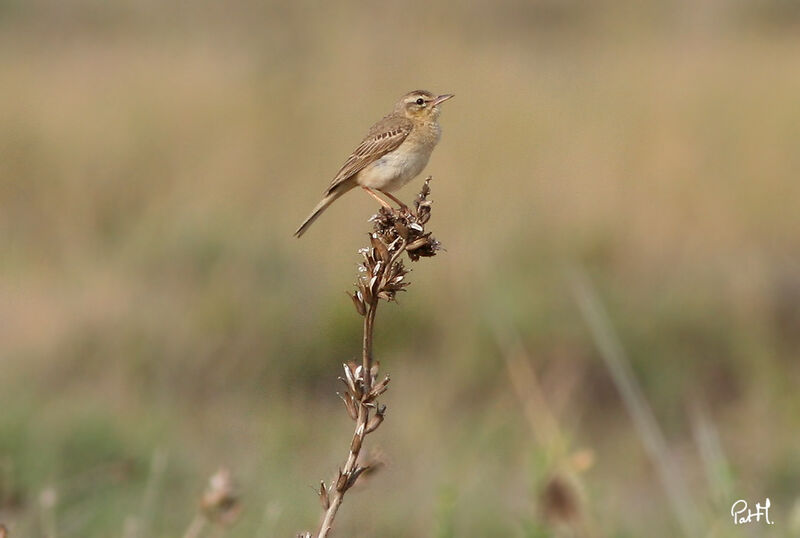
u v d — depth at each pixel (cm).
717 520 969
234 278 1769
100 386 1550
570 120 2302
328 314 1695
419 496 1139
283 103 2511
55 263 1914
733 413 1564
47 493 1046
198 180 2247
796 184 2136
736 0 3488
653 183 2094
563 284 1767
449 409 1530
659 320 1723
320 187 2206
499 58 2797
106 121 2506
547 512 961
